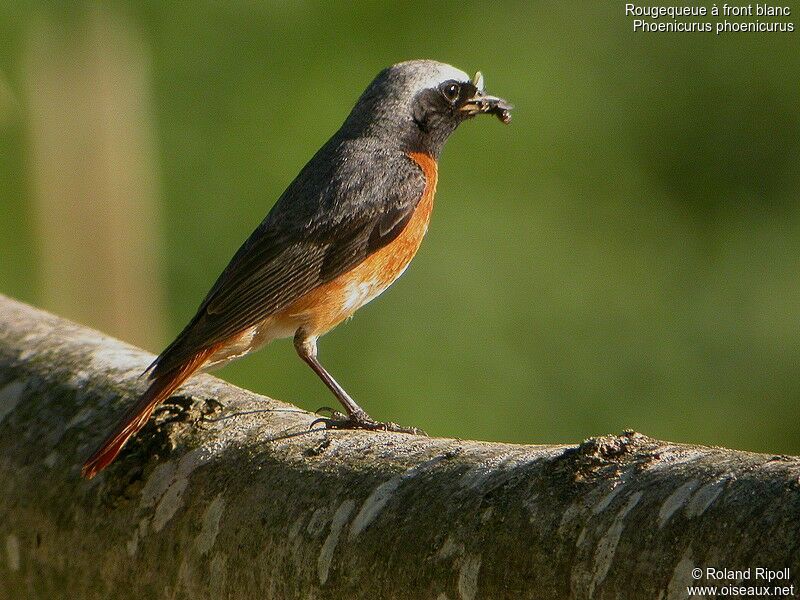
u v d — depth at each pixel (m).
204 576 5.11
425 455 4.79
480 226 14.39
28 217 13.33
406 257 8.28
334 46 15.32
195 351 7.01
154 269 13.09
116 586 5.48
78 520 5.66
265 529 4.93
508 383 13.48
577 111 15.32
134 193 13.09
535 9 15.72
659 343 13.91
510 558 4.18
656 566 3.85
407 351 13.46
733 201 15.16
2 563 6.05
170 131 14.74
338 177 8.09
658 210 15.04
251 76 15.09
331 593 4.64
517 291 14.06
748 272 14.55
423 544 4.42
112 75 13.45
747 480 3.85
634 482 4.08
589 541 4.02
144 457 5.52
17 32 13.87
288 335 7.91
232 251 14.28
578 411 13.60
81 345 6.86
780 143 15.34
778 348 13.99
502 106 8.79
